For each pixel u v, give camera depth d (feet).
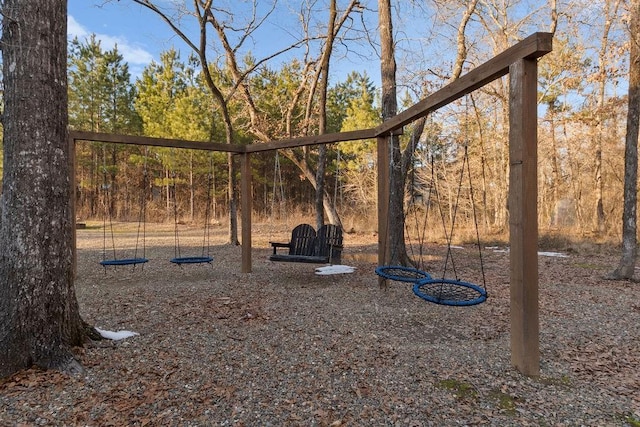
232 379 8.93
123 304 15.16
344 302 16.20
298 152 39.47
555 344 11.64
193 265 25.77
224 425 7.18
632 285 20.21
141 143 19.93
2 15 8.90
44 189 9.30
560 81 46.24
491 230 47.78
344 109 84.17
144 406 7.73
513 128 9.16
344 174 69.10
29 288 9.06
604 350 11.23
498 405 8.00
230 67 38.34
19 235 9.07
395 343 11.39
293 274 22.95
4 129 9.29
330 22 33.22
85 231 51.55
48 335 9.27
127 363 9.61
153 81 73.87
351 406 7.88
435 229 49.88
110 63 74.84
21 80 9.11
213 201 78.54
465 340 11.81
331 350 10.73
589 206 46.93
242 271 23.21
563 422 7.41
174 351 10.43
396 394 8.36
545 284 20.45
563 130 49.49
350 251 35.19
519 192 9.14
